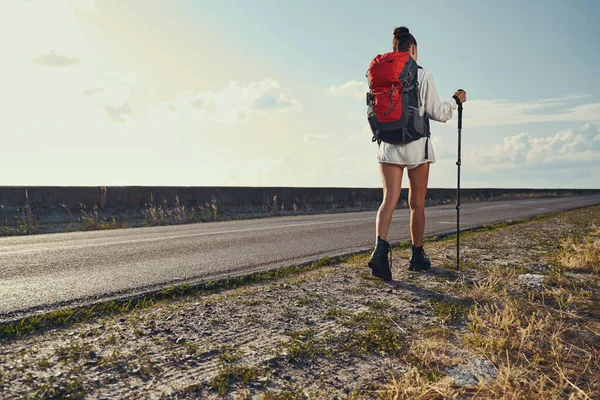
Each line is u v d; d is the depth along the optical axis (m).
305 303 3.13
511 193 30.19
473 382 1.93
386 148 3.63
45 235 7.54
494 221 9.58
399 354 2.24
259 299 3.25
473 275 3.93
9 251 5.67
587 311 2.87
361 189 18.20
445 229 7.97
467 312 2.88
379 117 3.51
